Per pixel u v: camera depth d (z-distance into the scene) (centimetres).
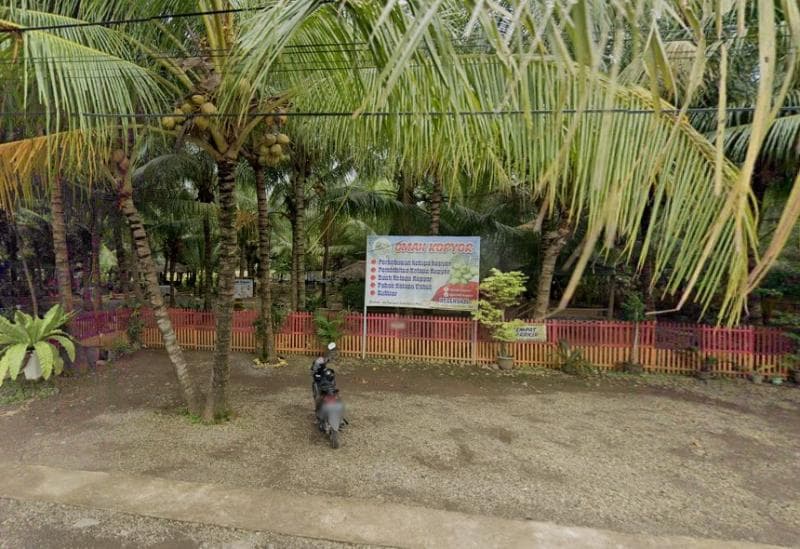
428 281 873
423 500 362
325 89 429
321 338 902
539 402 644
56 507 345
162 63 446
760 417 585
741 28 88
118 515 333
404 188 1178
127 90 385
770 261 84
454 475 409
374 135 404
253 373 793
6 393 652
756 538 319
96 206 1010
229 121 459
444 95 220
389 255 889
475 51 229
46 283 1176
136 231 541
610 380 761
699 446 487
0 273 1082
